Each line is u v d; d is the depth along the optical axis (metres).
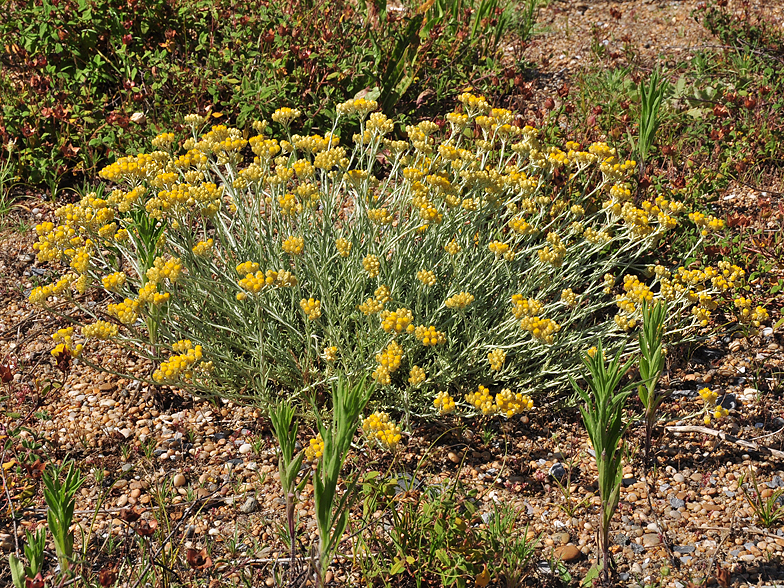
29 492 3.12
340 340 3.61
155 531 2.97
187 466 3.34
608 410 2.73
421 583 2.81
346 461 3.36
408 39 6.29
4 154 5.30
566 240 4.50
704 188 5.14
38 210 5.08
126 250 3.63
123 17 6.00
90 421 3.56
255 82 5.59
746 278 4.54
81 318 4.20
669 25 7.86
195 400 3.72
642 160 5.26
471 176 3.82
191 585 2.75
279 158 4.00
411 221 3.83
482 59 6.88
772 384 3.89
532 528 3.08
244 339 3.73
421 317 3.85
